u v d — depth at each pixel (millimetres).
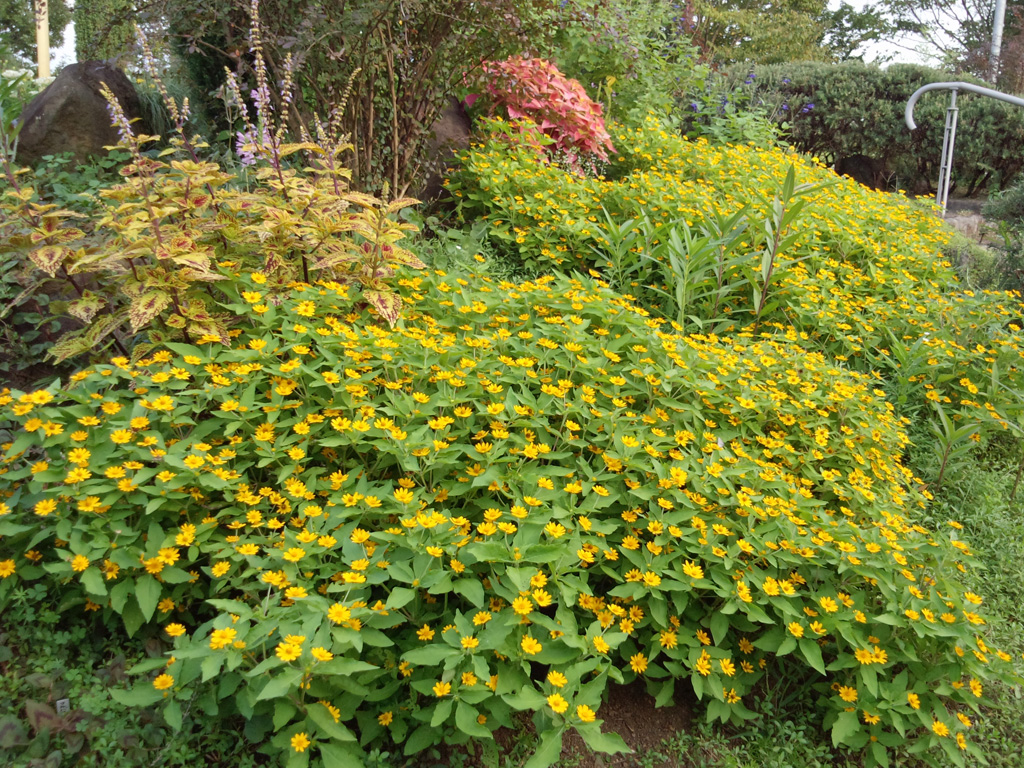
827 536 2330
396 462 2439
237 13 4465
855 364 4230
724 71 12281
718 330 4102
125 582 1945
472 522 2367
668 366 2916
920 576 2402
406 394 2596
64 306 2834
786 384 3238
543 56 5648
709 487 2447
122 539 1975
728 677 2227
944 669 2166
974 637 2158
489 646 1811
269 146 3289
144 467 2127
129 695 1738
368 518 2213
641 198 5062
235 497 2135
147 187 2889
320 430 2439
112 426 2170
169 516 2170
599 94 7152
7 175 2797
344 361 2539
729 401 2861
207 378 2498
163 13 4316
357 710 1975
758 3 21141
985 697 2410
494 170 5039
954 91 7172
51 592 2121
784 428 3088
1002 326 4301
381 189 4922
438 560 1989
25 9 17156
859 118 11484
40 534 1986
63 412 2145
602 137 6113
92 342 2617
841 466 3035
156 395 2270
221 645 1631
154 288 2592
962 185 12539
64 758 1805
